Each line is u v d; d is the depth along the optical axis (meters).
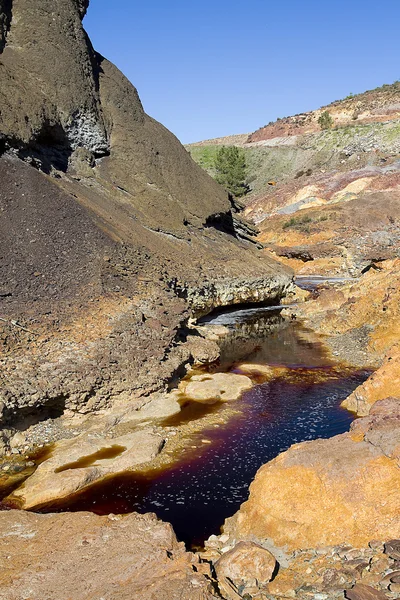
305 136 84.94
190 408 14.40
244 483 10.34
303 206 58.34
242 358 19.66
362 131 75.81
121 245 21.83
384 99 91.94
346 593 5.86
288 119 102.50
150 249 24.23
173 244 27.56
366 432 8.83
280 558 7.26
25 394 12.11
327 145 77.25
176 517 9.20
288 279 32.66
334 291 27.47
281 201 62.66
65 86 27.42
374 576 6.27
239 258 31.39
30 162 22.61
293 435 12.60
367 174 60.91
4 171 20.38
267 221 54.69
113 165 29.67
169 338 16.94
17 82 24.30
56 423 12.98
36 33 27.31
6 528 7.78
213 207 33.41
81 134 28.30
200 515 9.25
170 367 15.52
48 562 6.75
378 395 13.63
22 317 15.17
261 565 6.74
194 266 26.30
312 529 7.50
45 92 26.58
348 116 92.94
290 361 19.20
